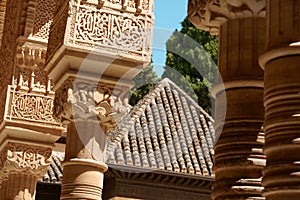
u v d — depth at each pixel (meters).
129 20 8.12
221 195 4.36
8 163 11.03
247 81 4.51
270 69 3.69
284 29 3.66
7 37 12.03
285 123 3.54
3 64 12.02
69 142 7.86
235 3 4.64
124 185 19.09
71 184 7.73
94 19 7.99
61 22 8.10
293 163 3.45
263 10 4.62
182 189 18.78
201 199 18.67
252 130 4.41
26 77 11.12
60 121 8.02
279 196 3.46
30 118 11.05
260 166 4.30
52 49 8.22
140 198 19.00
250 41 4.63
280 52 3.62
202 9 4.86
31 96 11.11
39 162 11.15
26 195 11.13
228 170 4.37
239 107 4.50
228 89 4.59
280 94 3.59
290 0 3.70
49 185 19.53
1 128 11.15
